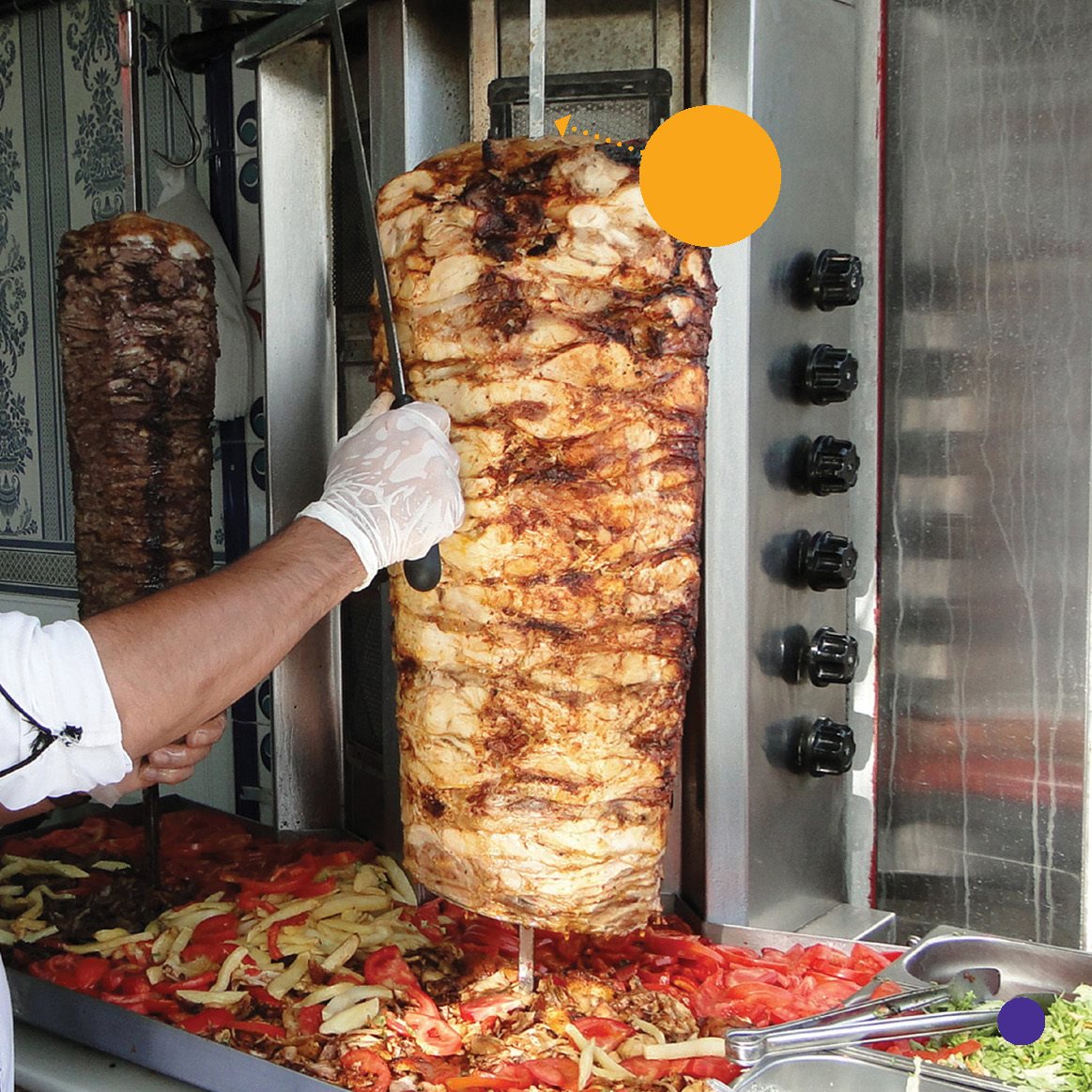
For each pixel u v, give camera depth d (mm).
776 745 1783
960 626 1922
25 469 3219
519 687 1291
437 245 1287
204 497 2258
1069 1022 1436
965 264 1885
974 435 1891
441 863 1354
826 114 1851
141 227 2109
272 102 2146
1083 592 1797
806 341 1812
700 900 1796
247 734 2811
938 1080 1280
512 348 1245
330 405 2225
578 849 1287
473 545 1269
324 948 1722
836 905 1969
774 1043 1324
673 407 1263
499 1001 1541
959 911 1944
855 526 2000
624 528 1256
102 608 2191
